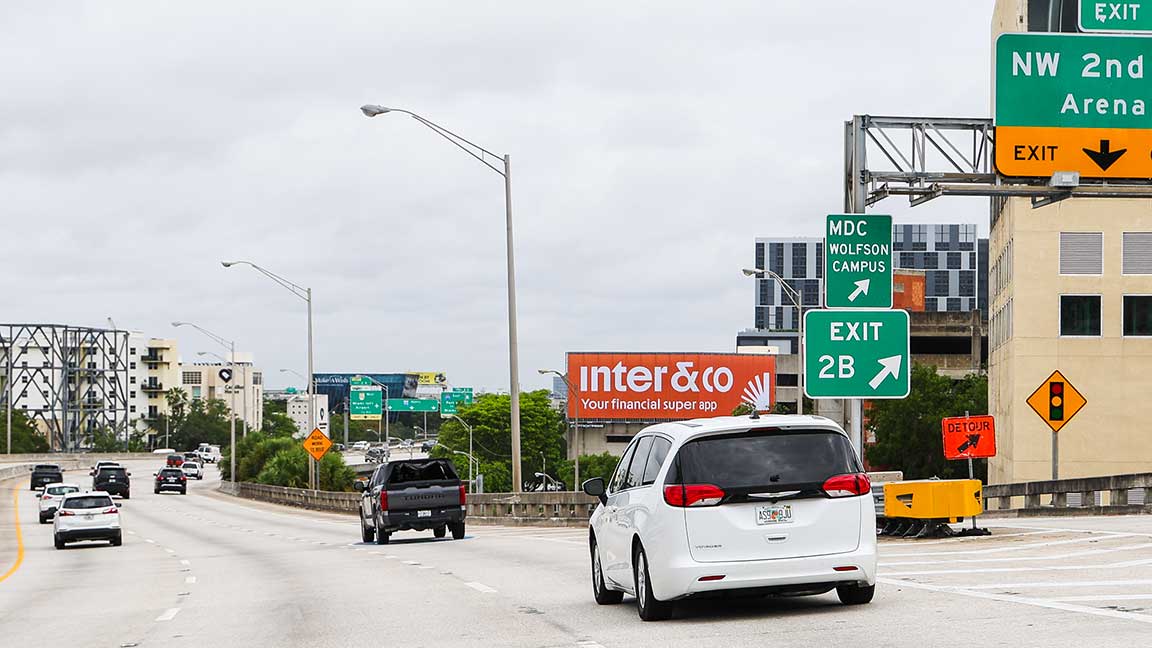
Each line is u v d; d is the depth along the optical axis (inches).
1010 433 2763.3
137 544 1641.2
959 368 4820.4
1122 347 2657.5
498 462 5536.4
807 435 492.1
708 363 5728.3
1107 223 2667.3
